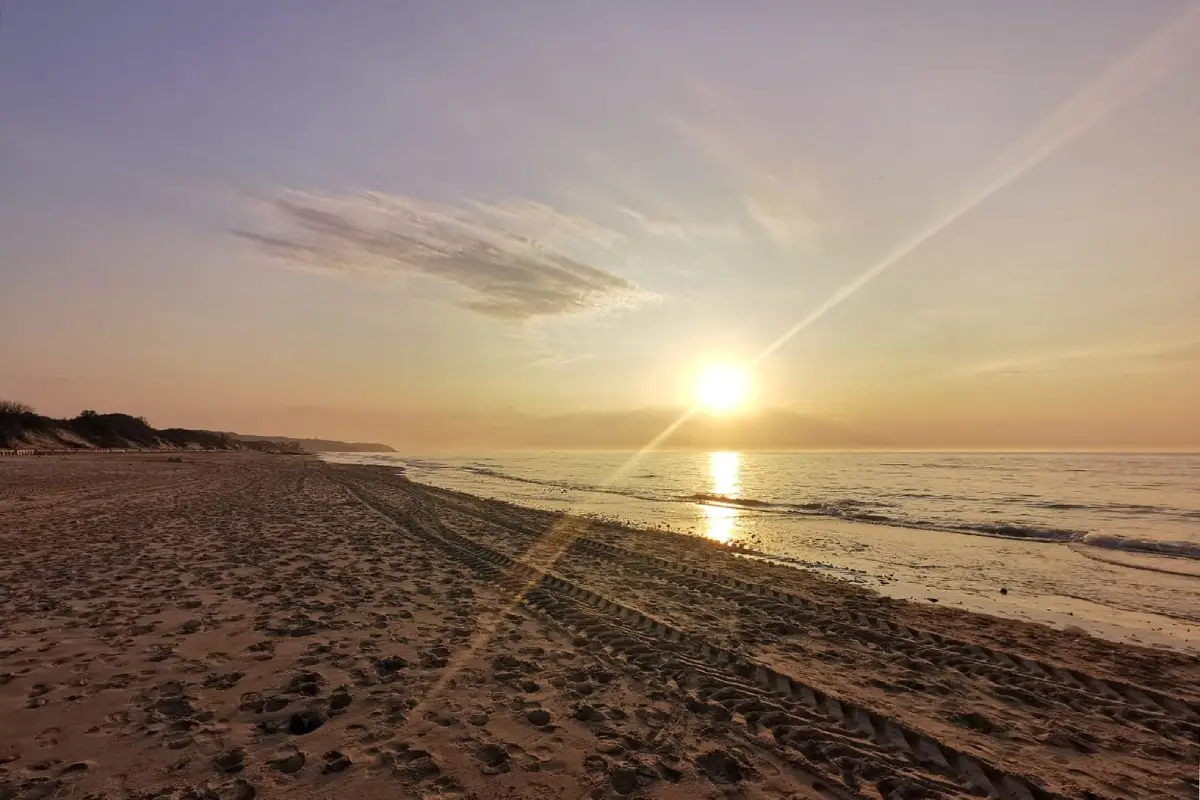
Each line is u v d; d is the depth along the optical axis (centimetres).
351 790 356
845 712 510
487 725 454
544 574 1038
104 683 499
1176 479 4897
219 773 368
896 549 1570
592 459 12138
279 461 7494
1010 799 386
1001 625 815
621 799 362
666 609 838
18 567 948
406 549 1251
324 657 580
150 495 2289
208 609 732
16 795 333
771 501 2956
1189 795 394
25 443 7488
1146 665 659
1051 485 4231
